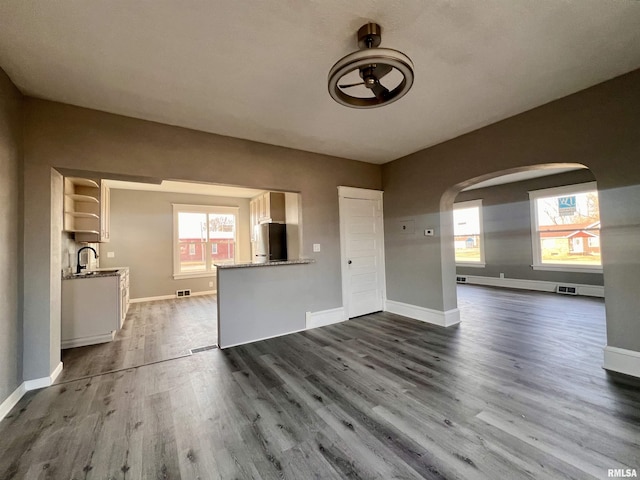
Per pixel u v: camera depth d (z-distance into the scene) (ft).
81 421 6.24
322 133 10.93
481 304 16.31
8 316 6.78
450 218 13.11
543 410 6.20
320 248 13.37
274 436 5.67
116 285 11.73
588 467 4.63
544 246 19.83
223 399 7.06
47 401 7.06
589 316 13.33
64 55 6.21
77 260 13.51
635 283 7.51
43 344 7.81
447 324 12.62
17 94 7.37
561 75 7.52
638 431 5.42
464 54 6.54
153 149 9.53
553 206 19.43
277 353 10.05
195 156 10.27
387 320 13.79
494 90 8.16
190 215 22.52
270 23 5.44
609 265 7.95
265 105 8.65
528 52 6.53
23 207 7.58
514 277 21.22
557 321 12.67
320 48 6.21
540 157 9.16
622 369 7.69
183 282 21.80
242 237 24.30
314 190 13.29
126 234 19.99
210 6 5.00
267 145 11.98
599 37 6.09
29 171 7.73
